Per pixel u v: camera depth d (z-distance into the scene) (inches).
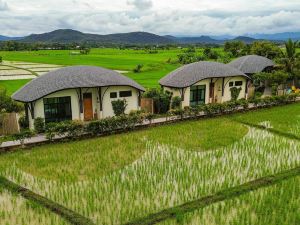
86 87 1151.0
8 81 2353.6
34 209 579.8
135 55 5910.4
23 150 913.5
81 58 5054.1
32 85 1152.2
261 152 879.1
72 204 602.9
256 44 3346.5
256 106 1471.5
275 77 1684.3
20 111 1244.5
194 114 1279.5
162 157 851.4
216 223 532.1
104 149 922.1
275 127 1127.6
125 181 697.6
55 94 1117.7
